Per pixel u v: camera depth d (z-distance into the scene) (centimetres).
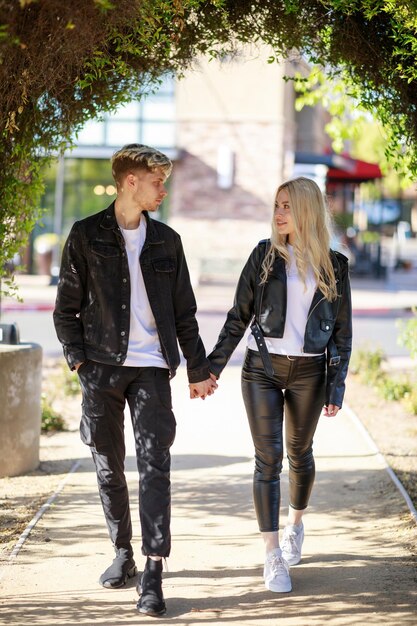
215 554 523
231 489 668
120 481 467
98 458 464
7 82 487
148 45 526
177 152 2786
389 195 4666
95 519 587
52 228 2811
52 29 407
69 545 534
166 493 443
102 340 447
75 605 443
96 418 453
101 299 447
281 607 444
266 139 2788
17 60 454
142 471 445
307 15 572
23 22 402
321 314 471
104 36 455
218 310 2081
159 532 436
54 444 815
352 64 588
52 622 421
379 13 557
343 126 915
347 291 485
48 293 2350
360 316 2086
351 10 539
